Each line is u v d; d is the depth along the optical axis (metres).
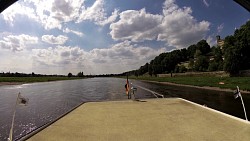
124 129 6.95
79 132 6.66
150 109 10.56
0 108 30.73
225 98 33.59
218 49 92.19
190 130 6.66
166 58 134.75
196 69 100.81
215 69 83.94
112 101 13.87
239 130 6.52
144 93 48.66
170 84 76.81
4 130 18.39
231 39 68.44
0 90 65.88
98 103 13.18
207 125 7.21
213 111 9.69
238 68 63.00
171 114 9.21
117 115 9.23
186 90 51.75
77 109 10.95
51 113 26.55
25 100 6.75
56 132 6.68
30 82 120.19
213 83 57.31
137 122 7.86
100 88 72.00
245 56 62.88
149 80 114.00
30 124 20.61
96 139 5.96
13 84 100.31
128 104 12.48
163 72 137.00
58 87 79.19
